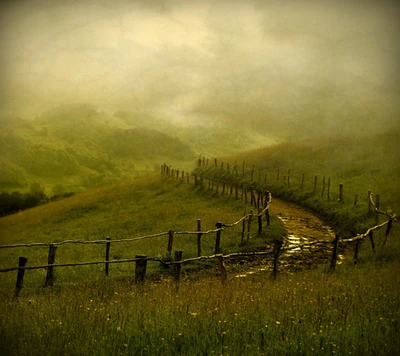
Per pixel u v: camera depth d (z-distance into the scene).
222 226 20.72
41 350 6.61
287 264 18.62
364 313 8.33
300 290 11.12
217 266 18.47
